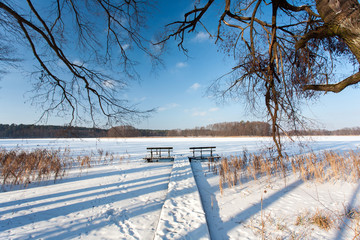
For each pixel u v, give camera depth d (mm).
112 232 3000
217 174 6918
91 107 4020
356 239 2586
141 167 8742
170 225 2930
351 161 6977
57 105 3797
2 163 7438
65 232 3010
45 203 4219
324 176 5902
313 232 2840
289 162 8352
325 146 17250
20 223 3299
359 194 4363
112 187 5438
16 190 5180
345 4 1581
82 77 3684
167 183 5758
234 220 3307
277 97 4988
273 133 5348
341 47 3994
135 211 3779
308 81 4574
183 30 4312
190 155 12867
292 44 4762
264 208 3750
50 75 3592
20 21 2824
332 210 3553
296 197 4312
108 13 3717
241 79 5289
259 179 5938
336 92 1889
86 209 3887
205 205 4004
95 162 10016
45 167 6844
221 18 4328
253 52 3984
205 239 2533
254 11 3762
